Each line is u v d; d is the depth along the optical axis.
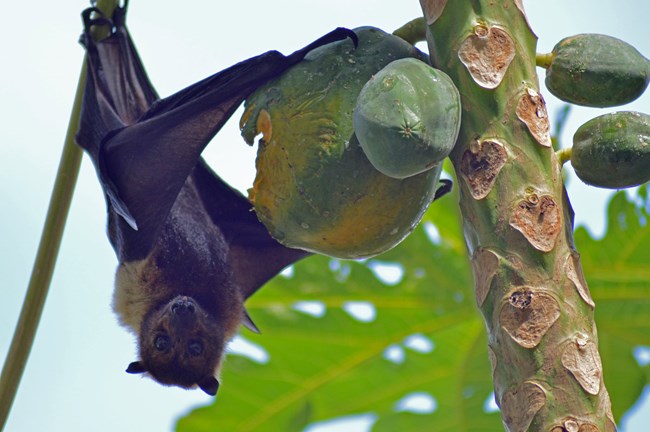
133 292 14.41
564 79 7.46
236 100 10.80
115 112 11.79
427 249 14.15
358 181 7.73
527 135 7.09
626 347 13.99
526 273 6.86
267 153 8.14
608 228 13.45
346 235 8.10
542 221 6.93
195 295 14.41
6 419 9.70
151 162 11.06
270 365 14.94
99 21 11.73
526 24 7.39
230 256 14.13
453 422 14.83
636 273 13.47
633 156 7.12
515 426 6.71
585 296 6.89
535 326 6.72
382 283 14.41
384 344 14.59
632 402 14.01
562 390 6.60
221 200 13.74
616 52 7.40
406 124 6.16
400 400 14.88
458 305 14.21
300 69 8.18
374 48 8.10
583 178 7.43
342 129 7.73
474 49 7.23
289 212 8.12
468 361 14.48
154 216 11.67
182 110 10.84
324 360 14.83
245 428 15.00
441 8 7.36
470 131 7.19
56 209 9.87
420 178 7.88
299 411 15.00
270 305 14.76
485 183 7.07
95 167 11.10
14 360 9.70
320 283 14.61
